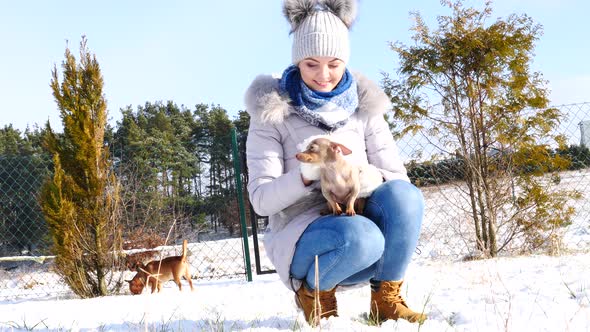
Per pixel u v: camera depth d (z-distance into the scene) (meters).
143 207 12.84
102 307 5.32
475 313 3.13
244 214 8.32
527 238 8.66
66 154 8.83
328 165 2.83
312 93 3.24
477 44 8.55
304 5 3.29
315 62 3.21
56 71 8.85
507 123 8.80
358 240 2.72
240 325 3.25
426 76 9.08
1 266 14.77
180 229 13.17
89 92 8.88
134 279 8.39
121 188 9.72
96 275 8.93
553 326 2.71
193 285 8.98
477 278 5.00
